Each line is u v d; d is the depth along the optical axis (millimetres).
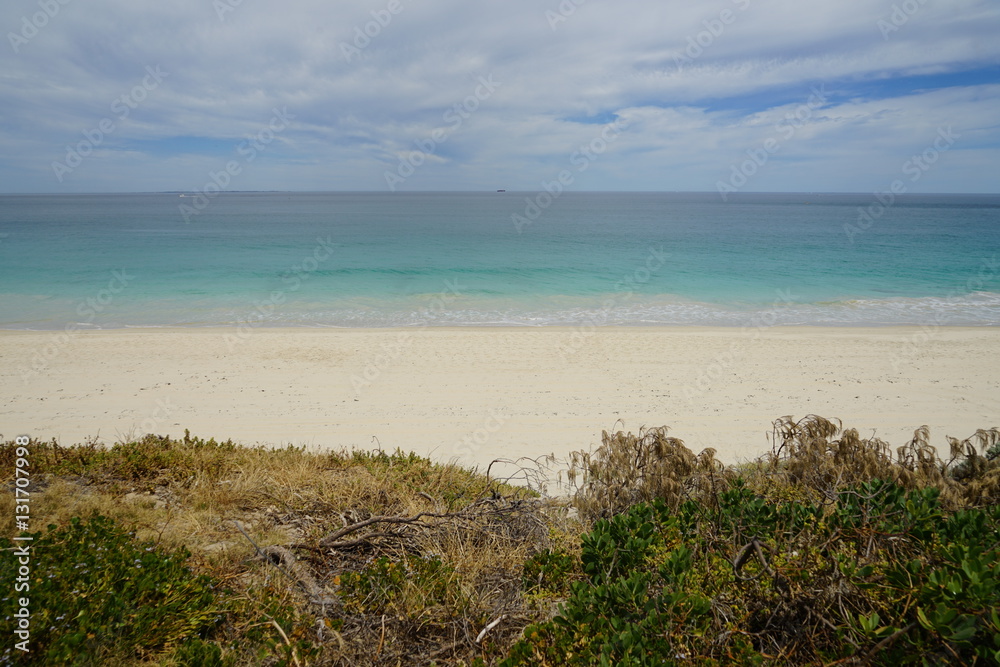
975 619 2480
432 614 3688
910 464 5703
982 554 3020
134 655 3254
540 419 11406
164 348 16688
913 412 11797
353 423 11102
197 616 3547
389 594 3803
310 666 3219
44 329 19594
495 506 5242
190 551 4625
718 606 3168
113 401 12086
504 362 15570
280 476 6551
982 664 2502
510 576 4227
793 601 3150
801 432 6086
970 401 12469
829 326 20922
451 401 12430
